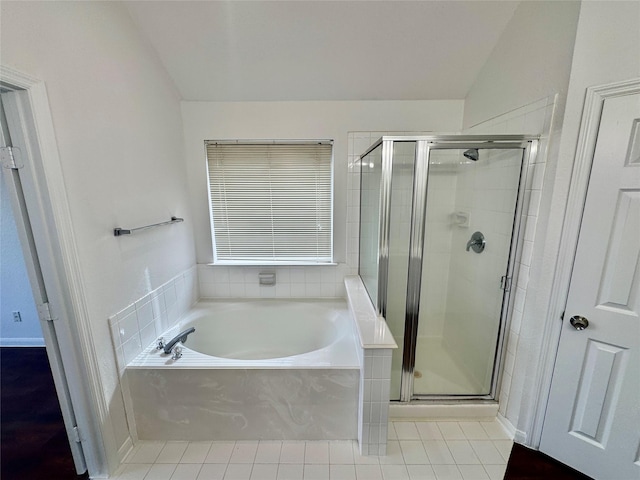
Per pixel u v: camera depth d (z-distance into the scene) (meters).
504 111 1.76
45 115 1.15
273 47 1.86
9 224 2.63
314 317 2.45
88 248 1.37
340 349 1.82
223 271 2.57
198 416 1.71
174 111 2.15
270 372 1.65
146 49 1.80
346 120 2.29
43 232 1.21
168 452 1.66
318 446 1.69
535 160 1.52
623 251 1.26
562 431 1.53
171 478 1.50
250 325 2.50
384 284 1.83
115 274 1.56
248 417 1.71
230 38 1.80
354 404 1.69
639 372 1.28
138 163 1.74
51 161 1.18
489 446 1.69
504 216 1.78
